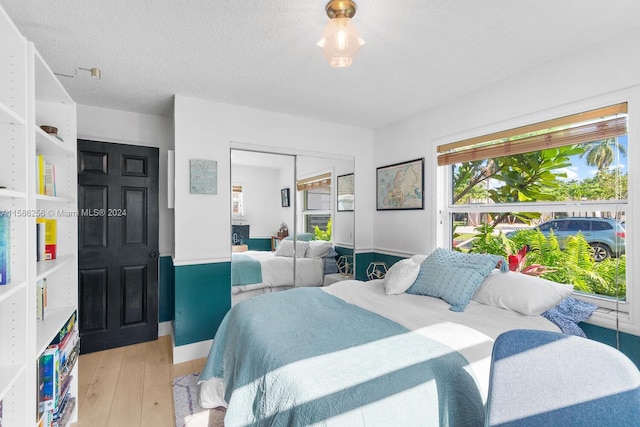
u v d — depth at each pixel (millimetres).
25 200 1229
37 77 1537
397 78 2369
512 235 2432
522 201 2367
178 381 2389
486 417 1029
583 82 1937
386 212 3564
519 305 1862
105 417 1944
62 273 1900
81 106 2934
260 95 2729
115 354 2873
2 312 1206
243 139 3012
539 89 2162
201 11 1583
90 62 2111
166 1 1504
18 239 1227
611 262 1898
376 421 1080
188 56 2043
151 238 3195
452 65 2162
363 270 3734
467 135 2664
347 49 1450
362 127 3689
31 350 1257
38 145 1651
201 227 2830
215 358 2039
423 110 3078
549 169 2205
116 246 3045
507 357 1029
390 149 3521
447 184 2930
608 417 844
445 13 1595
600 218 1946
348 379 1160
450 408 1213
